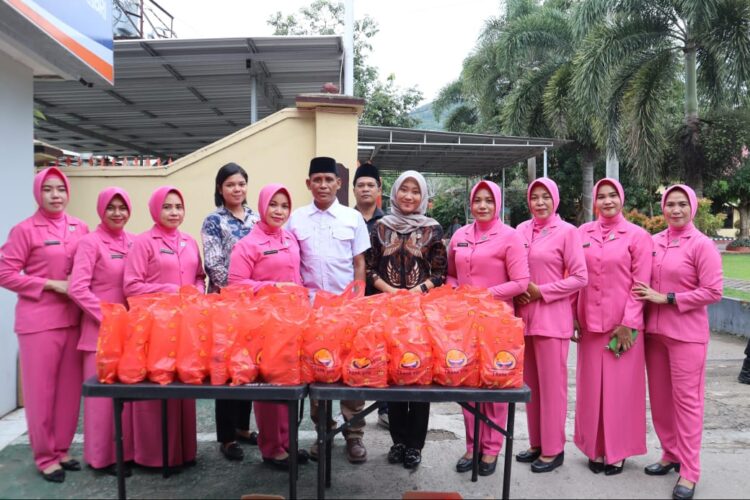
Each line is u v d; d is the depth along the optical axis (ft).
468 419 11.60
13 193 14.51
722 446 13.07
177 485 10.74
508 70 54.65
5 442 12.66
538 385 11.75
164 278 11.05
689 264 10.92
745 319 26.32
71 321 11.02
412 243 12.02
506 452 9.42
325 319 8.86
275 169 20.59
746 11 31.19
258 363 8.77
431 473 11.45
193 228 20.80
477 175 56.75
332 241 11.87
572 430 14.03
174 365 8.76
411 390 8.54
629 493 10.61
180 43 23.65
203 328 8.80
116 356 8.71
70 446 12.49
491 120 61.26
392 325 8.93
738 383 18.69
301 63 26.37
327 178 11.82
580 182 61.93
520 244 11.26
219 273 11.55
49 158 21.03
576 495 10.51
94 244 10.85
